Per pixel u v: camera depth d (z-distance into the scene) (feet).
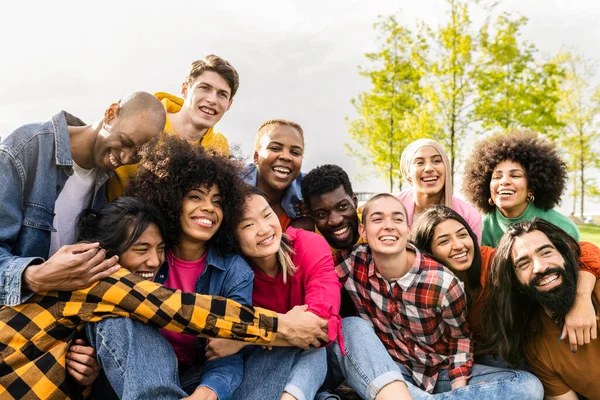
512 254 8.91
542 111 43.75
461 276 9.95
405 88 47.88
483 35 43.62
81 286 6.77
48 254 8.68
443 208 10.16
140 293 6.82
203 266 8.32
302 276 8.76
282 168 11.52
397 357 9.67
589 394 8.80
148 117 8.63
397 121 48.06
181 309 6.89
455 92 43.47
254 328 7.30
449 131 44.34
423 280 9.18
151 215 7.49
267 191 11.97
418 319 9.39
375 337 8.81
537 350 9.00
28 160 8.26
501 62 43.14
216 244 8.30
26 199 8.29
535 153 11.84
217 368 7.62
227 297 8.11
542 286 8.49
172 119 12.58
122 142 8.54
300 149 11.64
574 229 11.87
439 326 9.51
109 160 8.79
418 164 12.73
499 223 12.64
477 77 43.52
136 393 6.46
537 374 9.09
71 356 6.73
